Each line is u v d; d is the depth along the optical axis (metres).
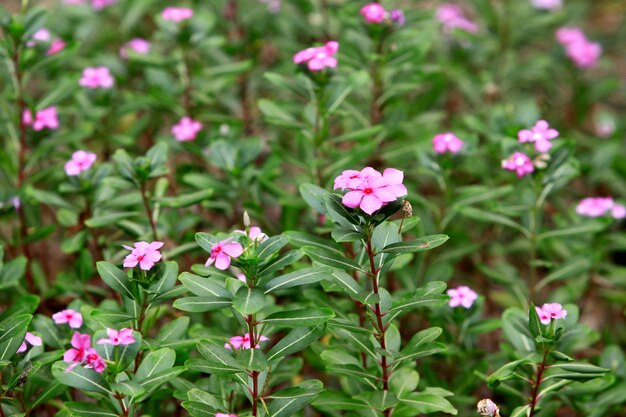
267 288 1.71
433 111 2.69
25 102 2.14
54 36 2.61
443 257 2.14
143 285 1.74
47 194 2.03
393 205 1.68
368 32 2.20
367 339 1.78
